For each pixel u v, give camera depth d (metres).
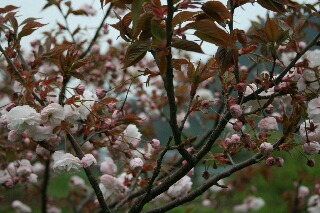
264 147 1.48
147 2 1.34
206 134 2.29
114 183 1.89
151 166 1.80
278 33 1.43
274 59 1.44
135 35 1.32
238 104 1.48
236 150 1.59
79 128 1.67
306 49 1.45
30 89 1.55
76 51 1.59
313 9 1.55
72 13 2.24
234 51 1.39
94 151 2.20
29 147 1.91
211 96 2.46
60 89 1.58
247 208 3.70
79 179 3.02
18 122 1.53
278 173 5.09
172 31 1.28
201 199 3.50
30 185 2.87
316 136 1.50
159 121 3.22
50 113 1.53
